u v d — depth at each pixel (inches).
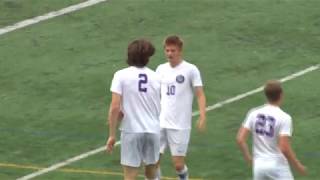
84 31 2613.2
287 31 2598.4
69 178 1795.0
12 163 1873.8
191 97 1708.9
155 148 1551.4
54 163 1876.2
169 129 1701.5
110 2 2812.5
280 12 2719.0
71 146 1961.1
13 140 1991.9
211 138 2006.6
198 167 1865.2
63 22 2679.6
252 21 2659.9
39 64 2405.3
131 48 1530.5
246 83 2288.4
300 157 1903.3
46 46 2519.7
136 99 1525.6
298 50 2479.1
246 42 2534.5
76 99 2204.7
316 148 1947.6
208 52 2474.2
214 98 2207.2
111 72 2348.7
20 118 2108.8
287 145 1416.1
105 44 2527.1
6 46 2522.1
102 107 2162.9
